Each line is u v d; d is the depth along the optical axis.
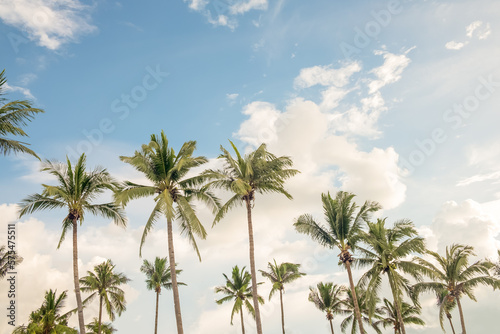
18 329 29.08
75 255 23.25
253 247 25.11
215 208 26.59
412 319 41.59
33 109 20.80
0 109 19.98
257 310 23.83
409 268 29.33
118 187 25.27
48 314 30.09
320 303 45.22
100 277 41.81
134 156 24.11
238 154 27.08
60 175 23.88
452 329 45.34
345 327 44.22
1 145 19.78
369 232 30.94
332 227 30.75
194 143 26.83
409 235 30.03
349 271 29.64
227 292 47.47
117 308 42.66
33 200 23.20
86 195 24.56
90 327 42.09
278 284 45.38
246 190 24.81
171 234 25.16
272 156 26.47
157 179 25.42
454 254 34.06
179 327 23.08
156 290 44.06
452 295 33.81
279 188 26.58
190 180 26.22
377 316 42.91
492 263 32.22
